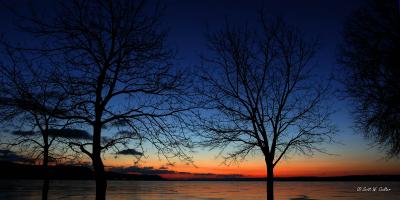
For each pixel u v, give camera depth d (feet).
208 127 45.16
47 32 31.09
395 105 39.09
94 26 32.37
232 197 278.05
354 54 42.55
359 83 42.57
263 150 46.09
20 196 222.69
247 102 47.57
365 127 44.55
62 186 472.44
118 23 32.99
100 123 32.45
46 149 40.73
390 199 250.78
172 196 287.48
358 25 42.45
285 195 319.47
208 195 313.94
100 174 31.60
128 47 32.94
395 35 38.99
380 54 39.37
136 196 279.28
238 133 46.68
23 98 29.99
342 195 317.22
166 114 33.81
